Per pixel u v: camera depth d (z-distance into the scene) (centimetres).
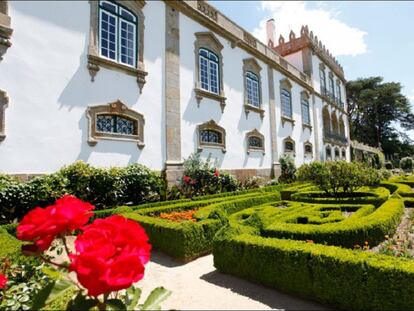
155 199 818
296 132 1905
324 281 294
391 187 1144
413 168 3419
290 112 1852
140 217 556
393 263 269
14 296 241
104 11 816
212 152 1154
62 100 688
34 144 631
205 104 1142
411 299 248
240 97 1362
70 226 147
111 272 117
